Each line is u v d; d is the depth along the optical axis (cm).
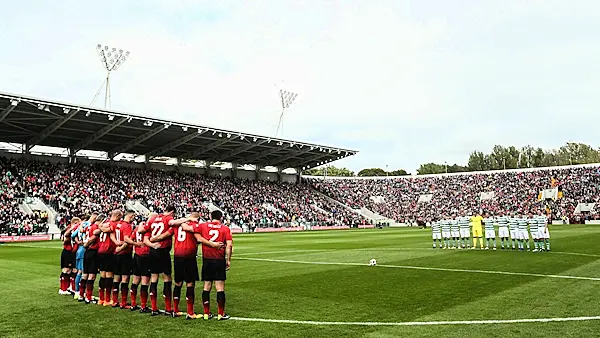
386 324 766
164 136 4728
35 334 733
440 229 2362
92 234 994
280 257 1961
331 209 6681
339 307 907
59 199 4216
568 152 10988
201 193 5534
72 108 3581
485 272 1358
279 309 898
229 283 1238
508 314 820
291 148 5819
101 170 5072
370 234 4075
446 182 7631
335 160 6762
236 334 719
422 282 1196
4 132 4266
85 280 1015
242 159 6269
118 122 4009
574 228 4266
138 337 710
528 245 2103
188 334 724
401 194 7612
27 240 3481
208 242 816
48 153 4962
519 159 11338
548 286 1100
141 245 915
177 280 858
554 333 693
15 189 4125
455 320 786
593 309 850
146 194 4997
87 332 743
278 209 5988
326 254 2072
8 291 1154
